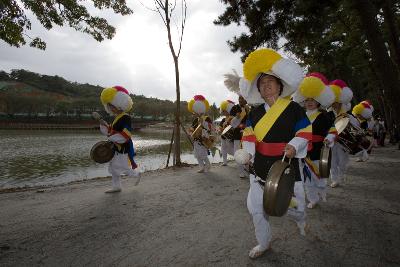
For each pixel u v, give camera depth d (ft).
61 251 11.37
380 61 23.09
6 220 14.90
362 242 11.50
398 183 21.72
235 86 12.23
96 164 51.90
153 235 12.72
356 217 14.33
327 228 12.97
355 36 59.26
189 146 87.51
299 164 10.14
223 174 26.94
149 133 200.75
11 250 11.50
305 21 32.30
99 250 11.40
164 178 25.66
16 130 209.15
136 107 395.96
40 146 91.09
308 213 15.10
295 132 9.57
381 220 13.84
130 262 10.42
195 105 27.99
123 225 13.97
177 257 10.67
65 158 61.31
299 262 10.03
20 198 19.56
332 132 15.23
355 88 84.58
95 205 17.35
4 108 310.45
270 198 8.29
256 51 9.83
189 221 14.32
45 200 18.85
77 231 13.33
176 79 33.96
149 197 18.95
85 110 358.64
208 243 11.75
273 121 9.64
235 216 14.87
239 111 26.48
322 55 66.54
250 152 9.82
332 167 20.95
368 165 30.76
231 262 10.15
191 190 20.63
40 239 12.50
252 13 33.40
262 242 10.19
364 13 23.35
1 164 51.88
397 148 51.24
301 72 9.57
